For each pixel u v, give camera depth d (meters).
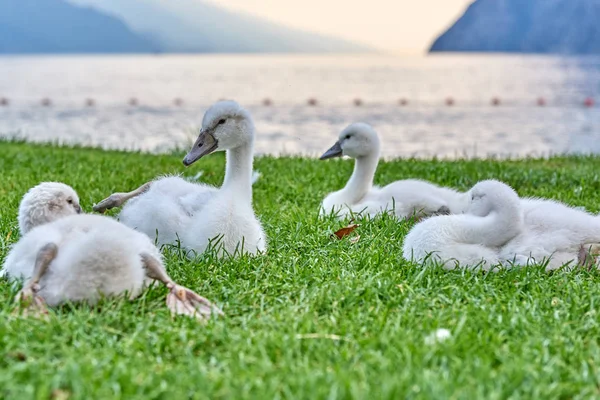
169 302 5.13
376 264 6.25
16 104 39.06
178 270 6.02
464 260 6.41
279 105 40.34
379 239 7.12
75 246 5.07
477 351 4.41
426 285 5.78
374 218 8.06
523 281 5.84
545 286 5.75
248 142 6.88
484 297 5.44
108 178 10.63
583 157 14.57
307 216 8.19
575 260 6.41
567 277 5.98
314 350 4.41
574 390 4.00
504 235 6.48
